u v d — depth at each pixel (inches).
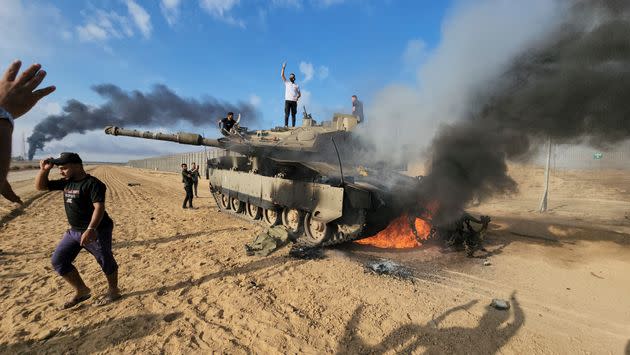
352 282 205.8
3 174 48.0
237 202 448.1
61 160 152.8
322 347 136.1
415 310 169.0
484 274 225.3
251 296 182.4
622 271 230.5
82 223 160.4
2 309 167.3
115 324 152.6
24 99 52.8
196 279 208.8
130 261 245.3
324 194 270.5
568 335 147.3
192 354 130.3
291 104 505.0
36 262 239.8
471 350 135.1
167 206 556.4
